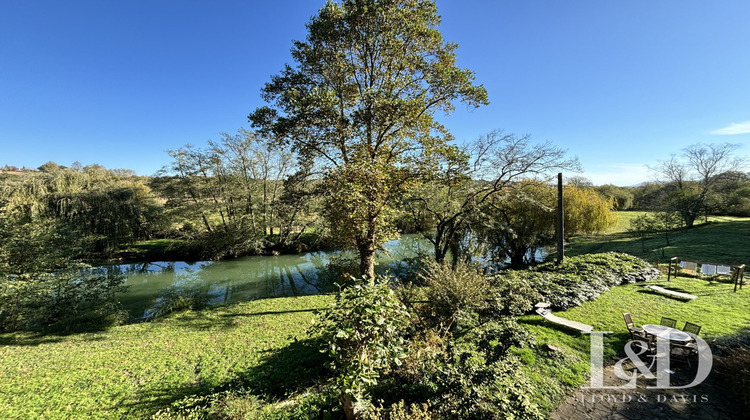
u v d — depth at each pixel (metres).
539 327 8.27
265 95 12.34
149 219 26.66
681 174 31.19
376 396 5.18
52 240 12.57
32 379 7.08
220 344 8.88
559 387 5.76
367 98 9.88
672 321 7.41
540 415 4.30
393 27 10.82
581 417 4.97
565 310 9.32
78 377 7.15
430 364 5.42
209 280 20.41
